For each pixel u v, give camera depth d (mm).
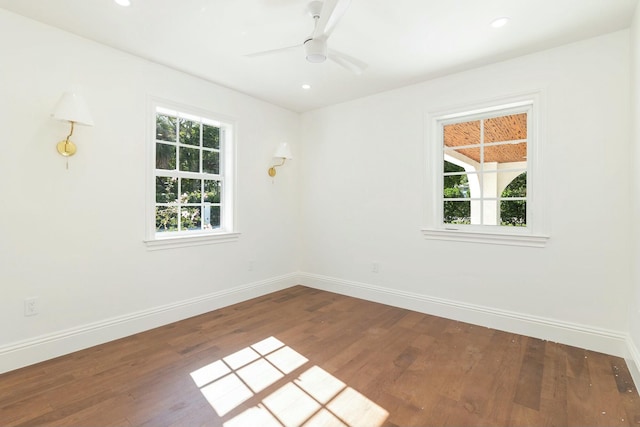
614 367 2182
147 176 2834
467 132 3154
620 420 1659
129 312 2729
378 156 3633
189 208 3273
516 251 2766
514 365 2219
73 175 2412
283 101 3916
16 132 2160
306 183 4352
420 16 2145
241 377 2074
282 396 1874
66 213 2383
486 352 2416
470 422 1648
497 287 2867
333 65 2902
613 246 2367
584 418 1675
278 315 3223
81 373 2100
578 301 2502
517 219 2865
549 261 2615
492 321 2881
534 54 2658
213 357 2336
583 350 2436
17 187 2166
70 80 2385
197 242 3223
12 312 2148
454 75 3074
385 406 1783
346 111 3912
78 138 2430
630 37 2248
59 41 2330
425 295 3297
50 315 2311
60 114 2141
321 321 3064
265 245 3961
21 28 2172
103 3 2023
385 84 3361
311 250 4320
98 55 2525
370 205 3709
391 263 3549
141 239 2799
